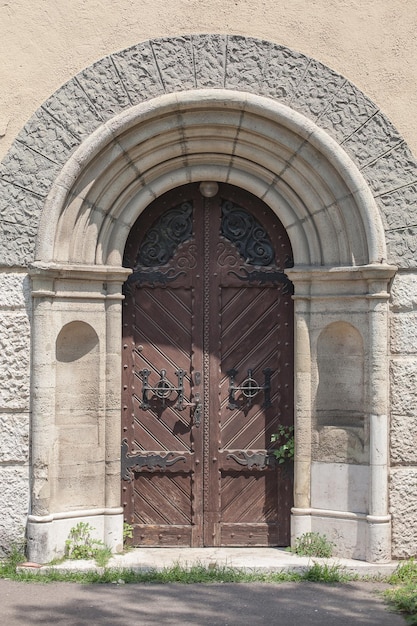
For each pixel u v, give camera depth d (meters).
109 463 7.87
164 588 7.15
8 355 7.57
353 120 7.66
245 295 8.12
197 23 7.67
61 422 7.74
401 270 7.64
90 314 7.80
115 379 7.89
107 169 7.70
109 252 7.88
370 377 7.61
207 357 8.11
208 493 8.10
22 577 7.28
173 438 8.11
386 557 7.56
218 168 7.91
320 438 7.86
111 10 7.67
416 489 7.64
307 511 7.84
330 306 7.80
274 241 8.10
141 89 7.63
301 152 7.69
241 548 8.08
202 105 7.59
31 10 7.70
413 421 7.63
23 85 7.66
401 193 7.64
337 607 6.74
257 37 7.67
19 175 7.59
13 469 7.57
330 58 7.68
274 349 8.12
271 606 6.74
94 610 6.61
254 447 8.10
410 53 7.70
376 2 7.71
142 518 8.12
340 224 7.73
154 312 8.13
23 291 7.59
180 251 8.12
